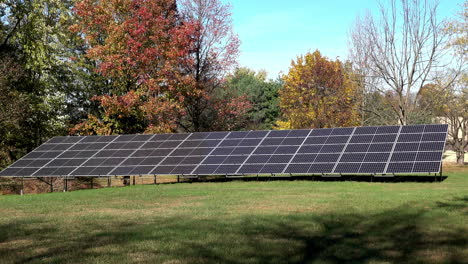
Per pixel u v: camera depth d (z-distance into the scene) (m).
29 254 9.24
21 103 31.80
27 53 35.34
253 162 23.91
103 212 14.84
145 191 21.08
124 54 35.44
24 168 25.58
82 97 39.25
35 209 16.02
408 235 10.19
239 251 9.05
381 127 25.08
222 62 39.34
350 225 11.45
